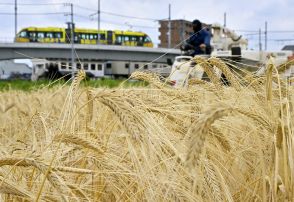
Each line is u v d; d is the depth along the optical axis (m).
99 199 2.37
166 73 3.70
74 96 2.63
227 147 2.77
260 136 2.90
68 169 1.98
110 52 72.81
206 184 2.18
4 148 2.74
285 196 2.33
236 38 21.62
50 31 74.19
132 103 2.06
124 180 2.32
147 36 79.62
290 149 2.36
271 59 2.73
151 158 2.03
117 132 2.95
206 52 16.89
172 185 2.09
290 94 2.97
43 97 6.05
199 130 1.39
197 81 3.58
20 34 74.00
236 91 3.20
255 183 2.76
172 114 2.64
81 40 75.56
